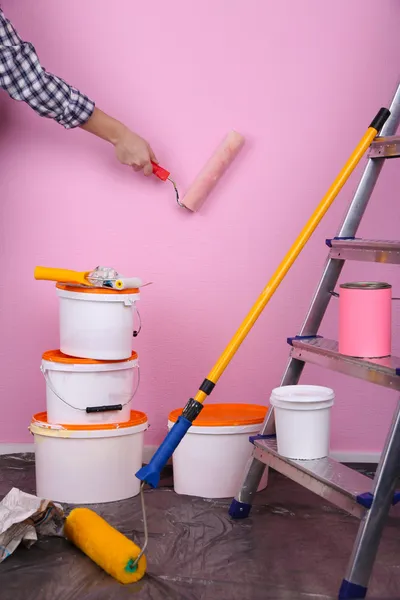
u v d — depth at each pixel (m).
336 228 2.60
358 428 2.65
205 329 2.63
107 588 1.65
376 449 2.65
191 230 2.61
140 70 2.57
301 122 2.58
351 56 2.56
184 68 2.57
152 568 1.76
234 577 1.71
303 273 2.61
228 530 2.00
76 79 2.57
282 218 2.60
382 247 1.81
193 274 2.62
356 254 1.91
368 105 2.57
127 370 2.28
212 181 2.54
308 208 2.60
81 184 2.60
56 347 2.64
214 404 2.48
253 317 1.88
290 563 1.78
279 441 1.93
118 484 2.24
